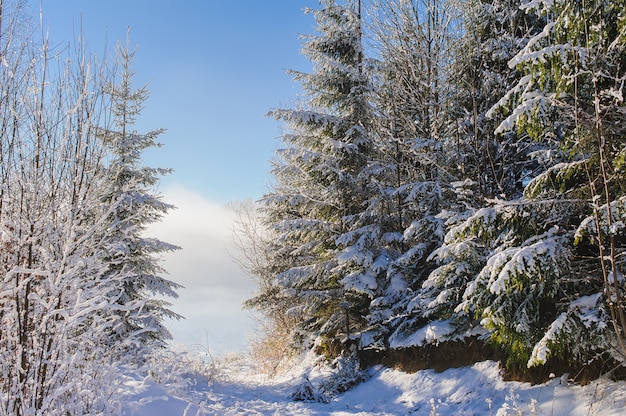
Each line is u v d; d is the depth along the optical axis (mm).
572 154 6094
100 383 5285
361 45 14133
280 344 19172
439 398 8992
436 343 10109
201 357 12969
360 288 11953
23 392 4488
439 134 13578
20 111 4832
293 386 13055
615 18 5996
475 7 12406
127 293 12164
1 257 4719
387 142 14555
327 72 14195
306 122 13789
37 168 4797
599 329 6000
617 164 5480
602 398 6301
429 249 11977
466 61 12109
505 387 8047
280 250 18703
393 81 15117
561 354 6371
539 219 6883
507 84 11078
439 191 11469
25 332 4555
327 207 14242
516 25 12109
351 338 13023
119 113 13078
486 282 7152
